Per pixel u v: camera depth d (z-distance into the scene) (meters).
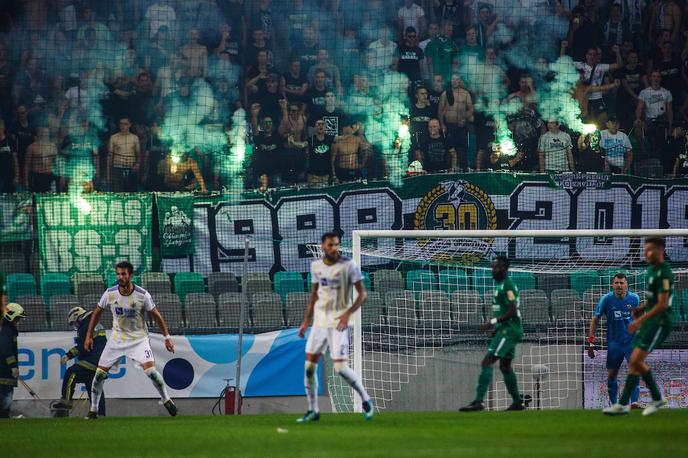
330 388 52.50
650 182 74.38
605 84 77.56
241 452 24.14
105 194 70.44
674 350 54.34
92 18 77.38
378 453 22.84
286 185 74.12
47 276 67.94
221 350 51.88
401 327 54.50
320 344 33.56
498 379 53.97
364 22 78.12
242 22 77.88
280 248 71.38
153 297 62.41
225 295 65.19
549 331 54.72
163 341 51.62
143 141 75.12
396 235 48.72
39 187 73.88
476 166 75.44
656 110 77.44
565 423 31.58
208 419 38.91
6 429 35.53
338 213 72.50
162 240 70.19
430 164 75.06
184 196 71.00
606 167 76.00
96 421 39.88
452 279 61.78
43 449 27.08
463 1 79.06
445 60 77.19
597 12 79.12
